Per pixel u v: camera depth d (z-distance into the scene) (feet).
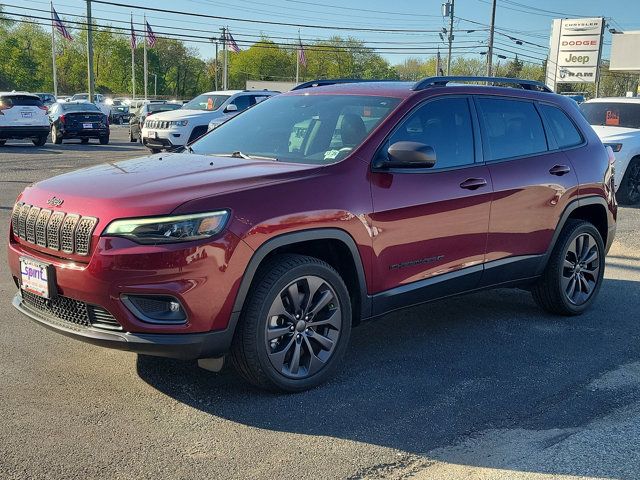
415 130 14.84
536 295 18.56
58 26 155.84
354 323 14.14
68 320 12.32
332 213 12.91
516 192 16.40
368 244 13.55
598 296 20.89
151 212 11.32
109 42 345.72
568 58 186.60
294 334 12.90
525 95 17.75
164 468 10.24
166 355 11.71
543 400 13.10
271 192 12.34
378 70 360.07
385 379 13.93
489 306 19.54
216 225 11.59
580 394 13.43
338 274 13.33
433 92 15.51
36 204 12.75
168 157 15.15
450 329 17.34
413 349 15.79
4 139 70.59
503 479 10.21
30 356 14.42
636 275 23.58
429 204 14.48
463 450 11.08
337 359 13.57
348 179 13.38
